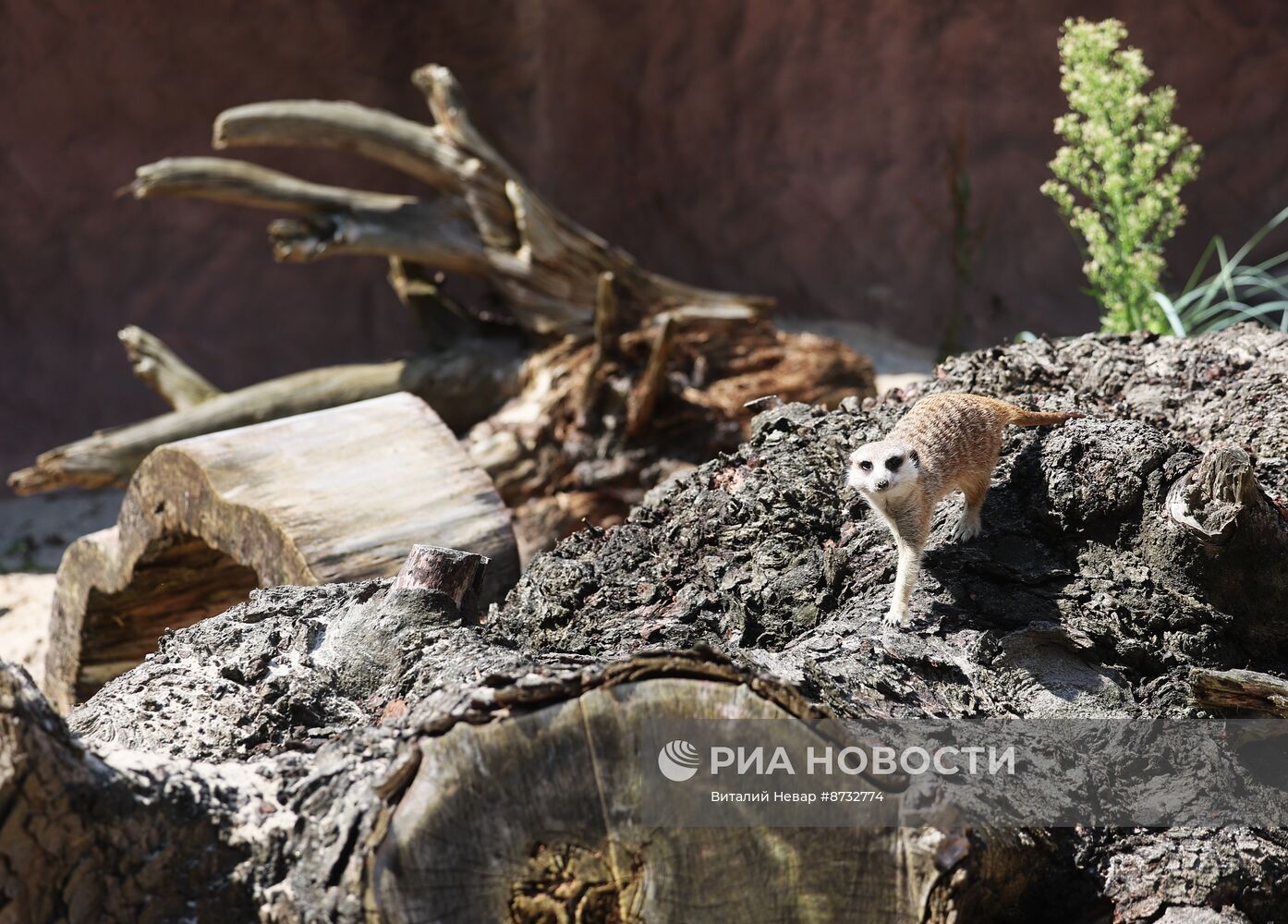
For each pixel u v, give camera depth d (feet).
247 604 9.45
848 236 41.09
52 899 6.23
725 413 23.82
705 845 6.42
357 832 6.33
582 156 40.86
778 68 40.86
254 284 37.22
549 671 6.69
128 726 7.97
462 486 14.26
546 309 25.81
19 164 34.55
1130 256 17.15
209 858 6.54
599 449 23.11
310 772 6.88
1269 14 35.37
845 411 11.22
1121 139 16.79
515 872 6.30
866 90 40.22
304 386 25.14
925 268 40.16
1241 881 7.29
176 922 6.39
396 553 13.21
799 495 10.19
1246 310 19.75
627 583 9.80
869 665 8.03
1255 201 36.42
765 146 41.50
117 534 15.46
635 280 26.66
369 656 8.45
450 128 26.18
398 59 38.52
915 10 39.06
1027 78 38.37
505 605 10.23
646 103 41.45
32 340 35.58
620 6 39.99
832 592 9.37
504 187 26.14
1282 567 8.57
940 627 8.61
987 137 39.11
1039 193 38.68
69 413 35.81
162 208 36.01
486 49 38.50
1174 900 7.18
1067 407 10.40
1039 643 8.57
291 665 8.44
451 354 26.03
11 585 25.02
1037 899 7.30
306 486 13.62
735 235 42.34
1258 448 10.14
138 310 36.24
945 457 8.75
